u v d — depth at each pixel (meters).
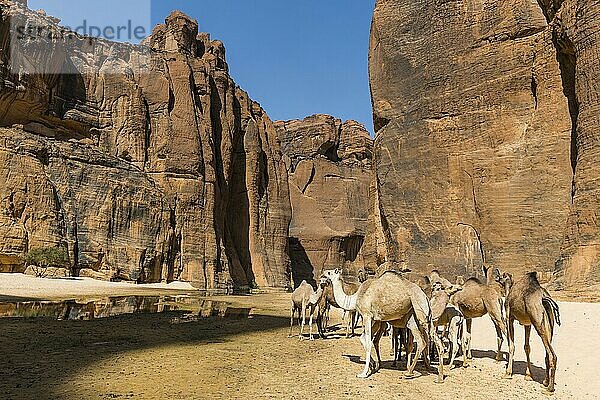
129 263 56.28
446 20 39.34
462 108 37.44
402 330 12.05
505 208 33.56
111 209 56.50
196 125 67.81
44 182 51.38
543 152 32.47
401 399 8.87
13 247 46.81
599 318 17.75
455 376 10.73
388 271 11.13
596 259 25.48
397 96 42.16
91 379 10.35
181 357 13.21
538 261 31.20
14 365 11.71
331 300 17.12
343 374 10.98
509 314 10.64
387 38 43.47
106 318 23.20
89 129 63.59
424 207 38.53
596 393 9.20
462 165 36.78
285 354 13.86
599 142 26.73
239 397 8.93
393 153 41.53
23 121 57.53
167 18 76.12
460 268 34.88
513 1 35.59
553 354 9.34
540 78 33.44
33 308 26.64
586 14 28.36
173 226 62.62
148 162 65.00
